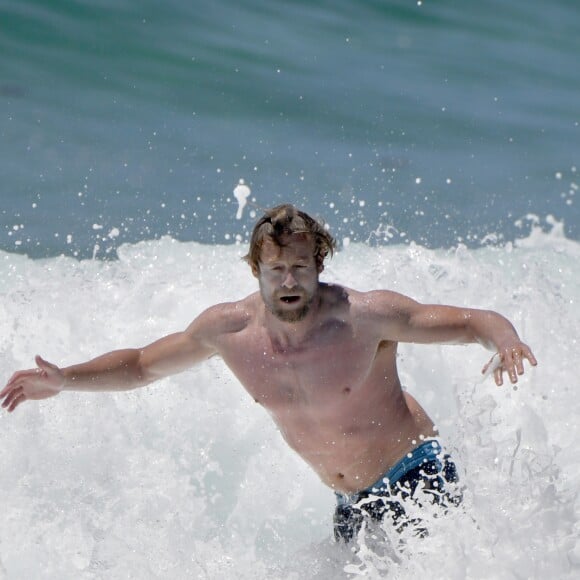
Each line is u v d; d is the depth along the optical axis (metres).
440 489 15.09
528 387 19.23
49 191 30.28
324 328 14.55
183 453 18.12
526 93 42.03
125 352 15.12
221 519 16.97
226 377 19.08
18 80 37.22
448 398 19.28
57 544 15.54
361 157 35.06
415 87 41.22
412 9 47.50
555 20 49.09
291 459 18.41
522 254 25.53
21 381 14.53
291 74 40.47
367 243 25.00
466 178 34.28
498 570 13.88
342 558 15.31
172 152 33.91
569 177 35.12
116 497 16.72
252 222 29.47
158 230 28.34
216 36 41.84
